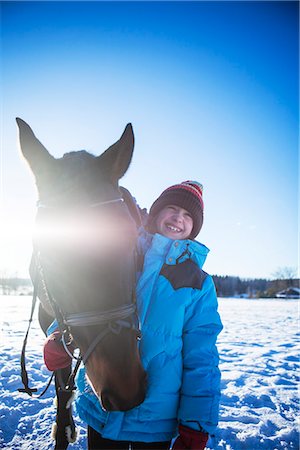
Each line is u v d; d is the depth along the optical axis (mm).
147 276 1668
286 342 7668
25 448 2934
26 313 12500
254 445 3070
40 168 1559
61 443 2469
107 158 1576
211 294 1719
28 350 6242
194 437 1485
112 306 1330
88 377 1500
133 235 1417
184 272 1675
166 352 1584
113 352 1318
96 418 1664
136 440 1565
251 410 3791
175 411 1606
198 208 1858
